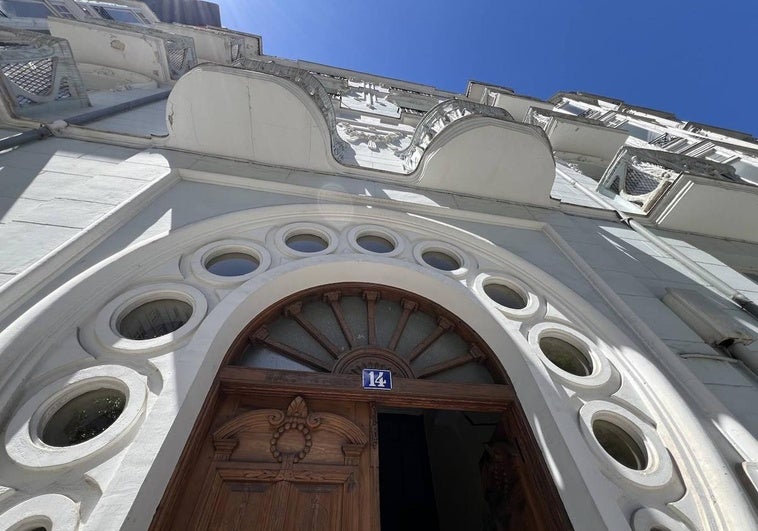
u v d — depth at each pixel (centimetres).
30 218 256
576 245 421
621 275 378
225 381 217
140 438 160
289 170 423
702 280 407
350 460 211
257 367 245
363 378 240
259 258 301
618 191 609
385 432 497
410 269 322
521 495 224
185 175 366
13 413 160
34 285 208
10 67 409
